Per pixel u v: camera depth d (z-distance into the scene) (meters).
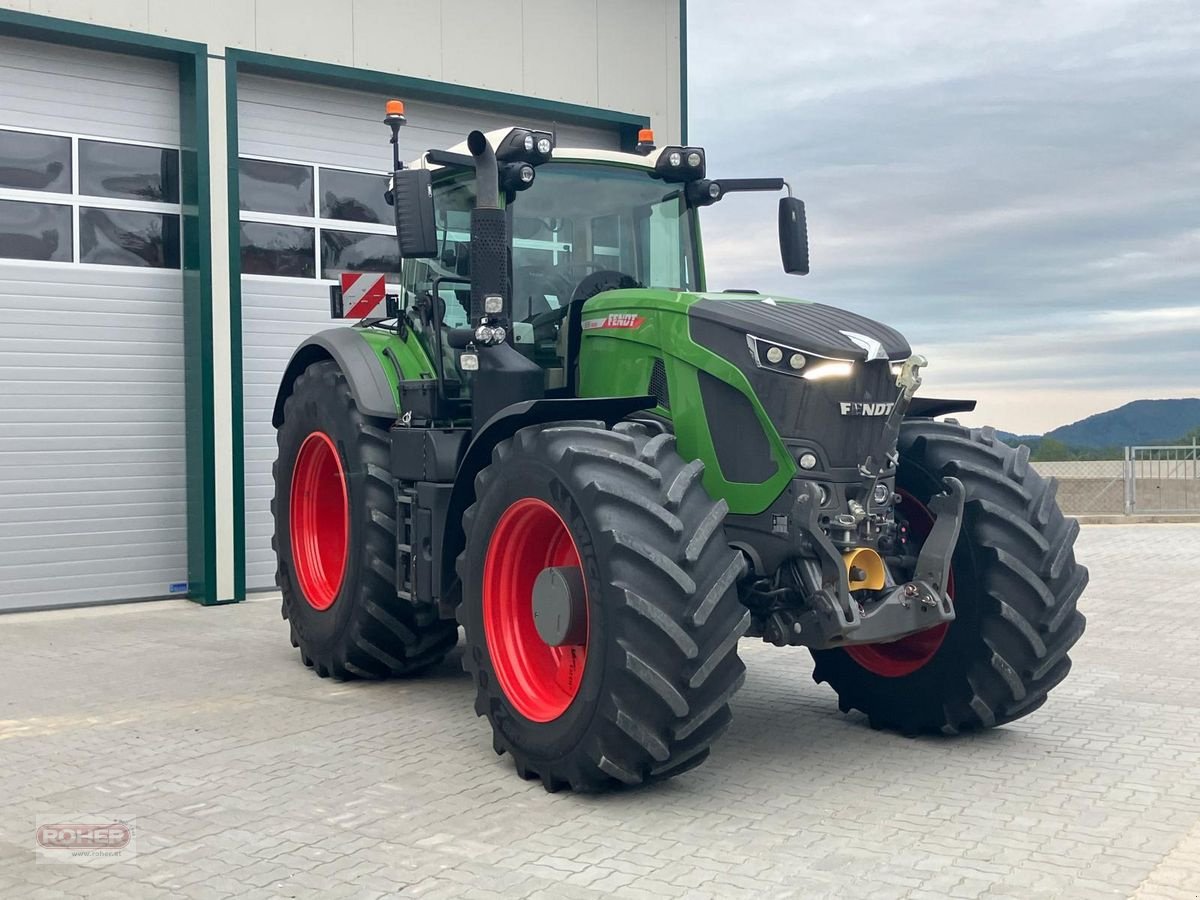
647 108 11.09
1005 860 3.48
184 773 4.42
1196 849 3.56
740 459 4.35
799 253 5.36
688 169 5.46
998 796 4.09
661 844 3.63
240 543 8.68
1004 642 4.59
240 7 8.66
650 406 4.58
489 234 4.76
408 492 5.50
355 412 5.89
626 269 5.41
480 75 9.99
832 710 5.38
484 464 4.85
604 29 10.77
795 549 4.23
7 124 8.07
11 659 6.62
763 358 4.27
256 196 9.11
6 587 8.10
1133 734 4.92
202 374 8.48
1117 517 15.57
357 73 9.28
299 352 6.54
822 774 4.38
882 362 4.29
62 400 8.27
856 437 4.27
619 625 3.84
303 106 9.34
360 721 5.21
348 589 5.82
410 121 9.93
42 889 3.33
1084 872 3.38
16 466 8.12
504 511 4.41
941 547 4.38
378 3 9.38
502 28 10.11
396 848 3.61
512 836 3.71
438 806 4.02
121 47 8.31
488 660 4.47
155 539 8.66
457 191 5.49
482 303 4.77
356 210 9.63
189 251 8.60
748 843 3.63
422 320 5.67
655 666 3.83
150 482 8.63
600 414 4.57
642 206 5.49
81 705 5.52
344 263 9.55
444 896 3.24
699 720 3.91
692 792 4.16
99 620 7.92
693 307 4.50
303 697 5.69
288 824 3.84
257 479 9.12
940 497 4.50
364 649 5.81
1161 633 7.24
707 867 3.43
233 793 4.17
